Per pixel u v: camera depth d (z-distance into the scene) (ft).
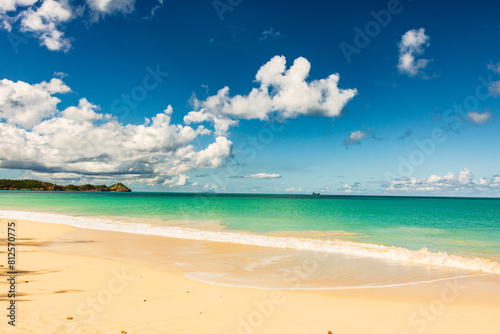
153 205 171.83
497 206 208.13
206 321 19.30
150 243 50.85
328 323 19.63
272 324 19.24
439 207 188.24
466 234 65.82
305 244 50.14
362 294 25.81
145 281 28.17
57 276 29.09
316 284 28.81
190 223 83.61
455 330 18.98
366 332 18.45
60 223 78.48
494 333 18.60
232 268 34.86
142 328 17.78
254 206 180.55
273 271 33.71
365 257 41.32
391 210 149.07
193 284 27.71
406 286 28.32
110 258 38.75
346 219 98.68
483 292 26.63
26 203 180.55
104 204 176.04
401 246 51.37
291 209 152.25
